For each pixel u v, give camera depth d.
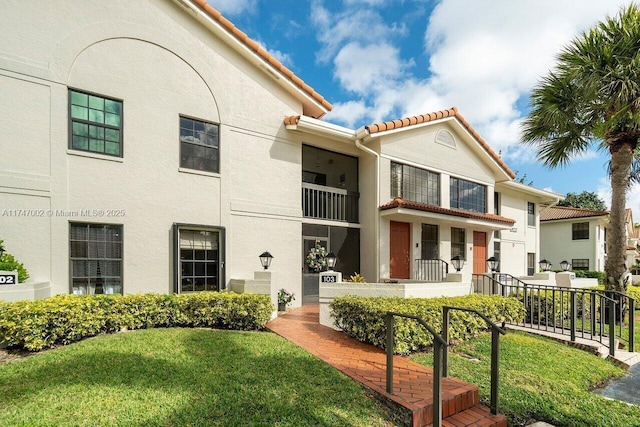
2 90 6.67
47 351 5.37
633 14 8.51
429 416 3.74
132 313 6.70
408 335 5.64
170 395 3.81
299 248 10.59
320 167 13.33
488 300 7.64
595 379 5.41
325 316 7.57
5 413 3.35
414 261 12.17
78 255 7.40
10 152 6.70
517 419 4.05
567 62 9.30
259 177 9.97
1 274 5.82
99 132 7.74
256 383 4.21
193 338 6.09
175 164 8.61
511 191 17.92
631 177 12.45
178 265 8.42
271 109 10.38
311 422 3.40
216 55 9.43
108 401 3.63
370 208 11.68
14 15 6.86
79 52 7.49
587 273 22.03
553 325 8.32
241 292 8.62
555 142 10.65
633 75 8.21
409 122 11.84
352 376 4.61
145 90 8.28
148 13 8.40
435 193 13.23
